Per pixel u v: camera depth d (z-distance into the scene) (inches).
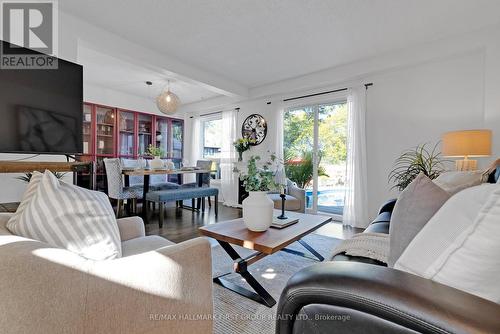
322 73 147.6
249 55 128.9
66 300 23.8
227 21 98.5
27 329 21.7
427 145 119.7
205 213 161.0
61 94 80.9
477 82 107.7
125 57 114.5
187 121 245.8
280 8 89.9
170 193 129.8
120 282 27.8
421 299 18.3
